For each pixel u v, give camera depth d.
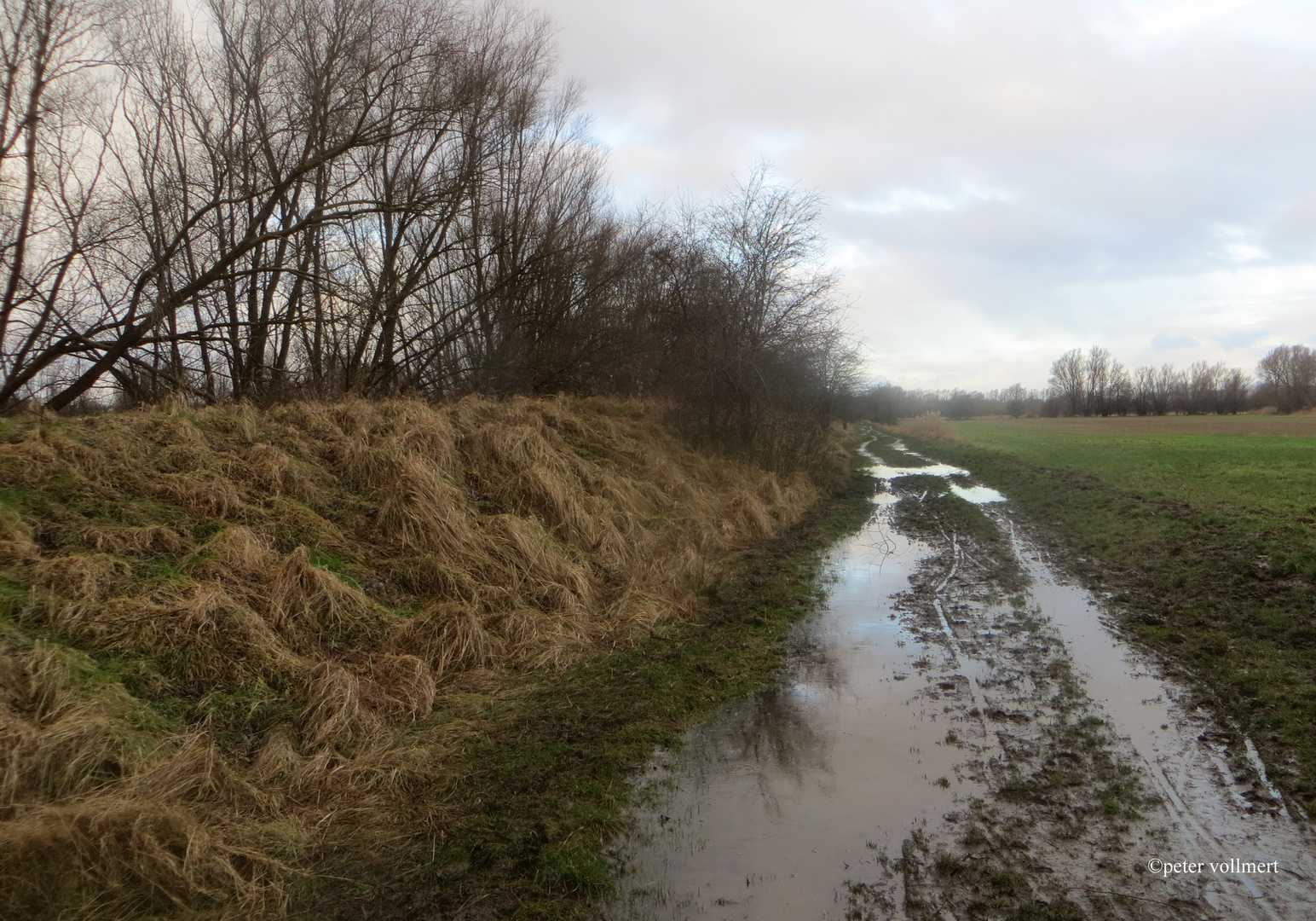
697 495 13.57
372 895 3.60
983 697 6.01
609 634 7.55
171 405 9.26
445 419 11.27
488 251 18.14
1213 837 3.96
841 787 4.63
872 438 51.12
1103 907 3.43
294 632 5.93
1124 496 16.22
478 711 5.70
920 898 3.54
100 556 5.73
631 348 19.83
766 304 17.89
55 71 10.99
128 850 3.48
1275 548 9.60
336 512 8.20
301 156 14.45
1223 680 6.04
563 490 10.21
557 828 4.17
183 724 4.67
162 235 13.64
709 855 3.93
